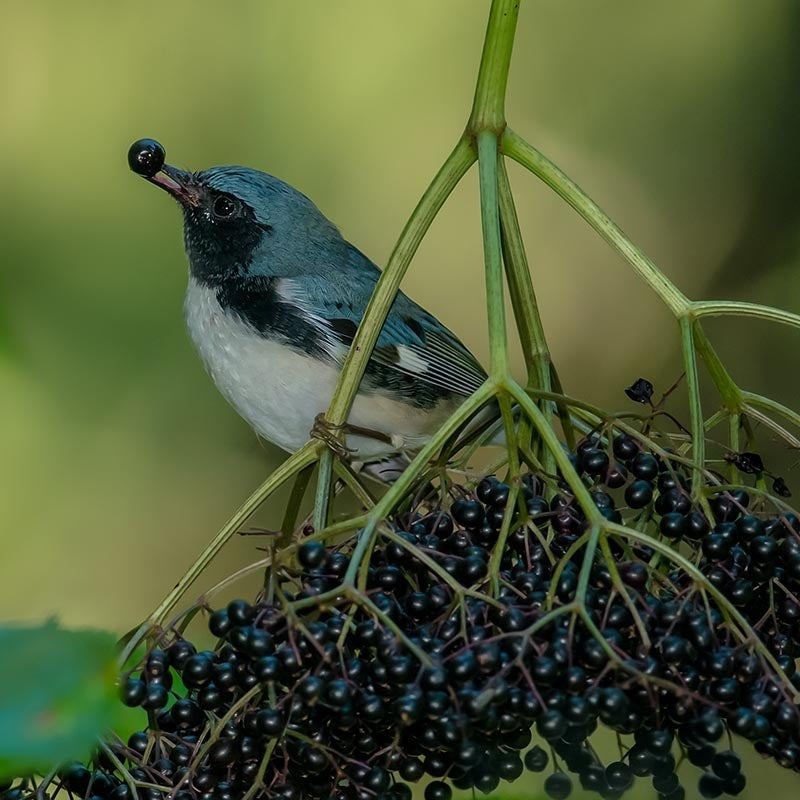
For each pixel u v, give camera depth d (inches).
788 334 733.3
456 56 719.7
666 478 240.5
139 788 226.4
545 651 205.8
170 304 657.6
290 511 269.6
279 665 207.9
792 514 236.1
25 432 621.0
